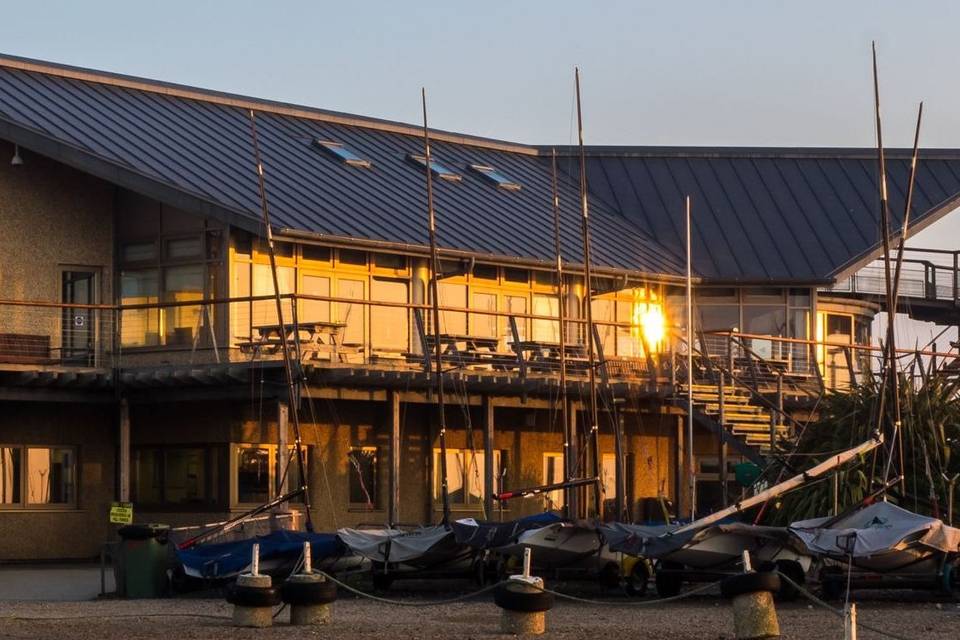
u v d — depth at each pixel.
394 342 35.19
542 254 37.16
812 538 23.44
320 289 34.19
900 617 21.89
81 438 34.09
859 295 44.72
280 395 30.78
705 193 43.72
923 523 23.47
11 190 33.66
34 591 26.66
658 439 39.53
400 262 35.44
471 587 26.28
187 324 33.41
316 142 38.66
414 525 28.56
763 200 43.28
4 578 29.08
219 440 33.22
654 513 38.78
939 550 23.52
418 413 35.81
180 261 33.62
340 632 19.91
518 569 25.62
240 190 33.62
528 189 42.06
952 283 46.19
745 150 45.44
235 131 37.56
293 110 40.28
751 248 41.03
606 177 44.47
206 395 31.94
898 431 26.88
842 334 43.47
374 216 35.28
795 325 40.44
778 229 41.94
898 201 42.66
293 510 31.72
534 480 37.62
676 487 37.41
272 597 20.61
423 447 35.88
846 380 41.75
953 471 28.66
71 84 36.50
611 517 38.16
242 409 33.34
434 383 31.98
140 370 32.06
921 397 29.11
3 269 33.41
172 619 21.53
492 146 44.59
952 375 32.84
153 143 34.59
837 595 23.91
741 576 19.20
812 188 43.62
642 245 40.53
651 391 34.31
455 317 36.25
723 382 34.53
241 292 32.97
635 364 36.53
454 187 39.72
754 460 32.62
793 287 40.28
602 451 38.28
